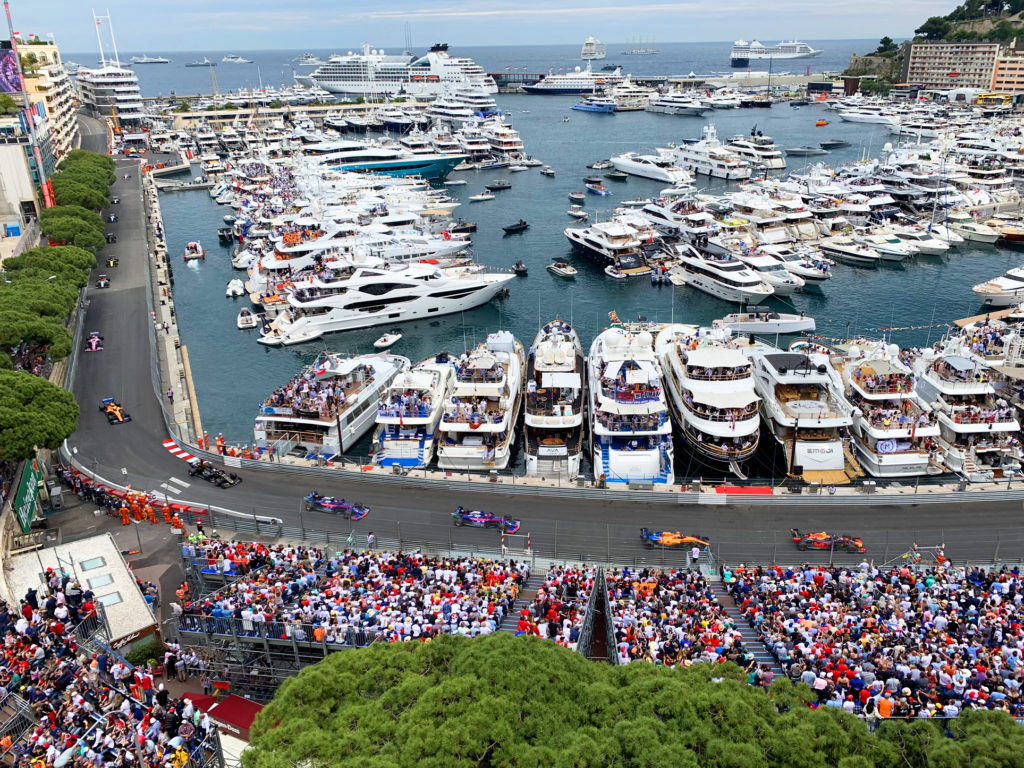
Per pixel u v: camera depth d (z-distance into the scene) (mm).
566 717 25438
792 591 42031
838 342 95125
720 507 55406
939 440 64500
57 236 110812
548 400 68688
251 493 57938
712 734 24781
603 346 74938
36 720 31828
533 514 54969
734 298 113125
